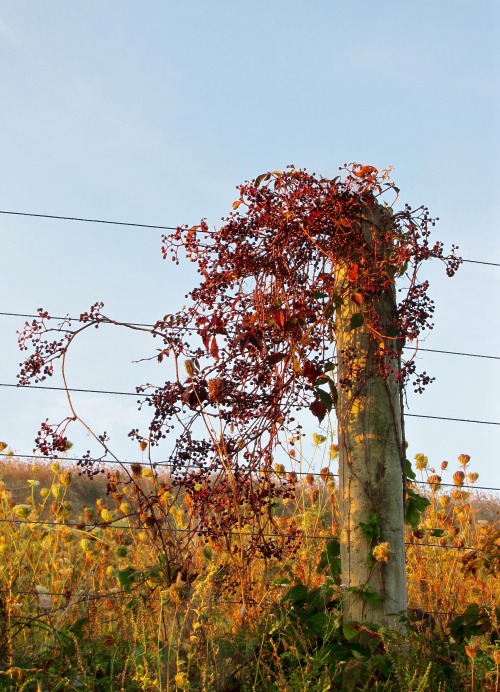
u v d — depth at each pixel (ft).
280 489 12.26
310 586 12.48
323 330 11.77
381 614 10.98
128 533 14.70
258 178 12.26
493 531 12.55
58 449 11.81
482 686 9.84
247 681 10.10
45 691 9.90
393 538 11.29
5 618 10.75
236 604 11.99
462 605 13.30
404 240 11.61
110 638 11.19
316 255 12.04
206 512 11.94
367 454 11.45
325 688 8.99
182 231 12.49
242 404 12.10
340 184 12.06
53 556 13.76
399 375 11.35
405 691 9.38
